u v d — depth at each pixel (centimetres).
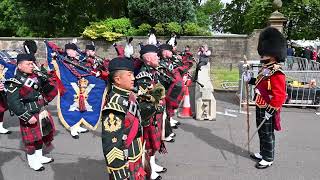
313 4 1948
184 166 559
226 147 646
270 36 539
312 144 668
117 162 295
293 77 1005
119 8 1908
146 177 399
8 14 2311
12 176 527
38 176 526
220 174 530
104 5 1919
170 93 590
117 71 311
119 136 296
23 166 564
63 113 687
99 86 682
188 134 720
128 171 307
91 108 685
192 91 927
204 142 672
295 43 2042
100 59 807
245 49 1616
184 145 655
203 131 741
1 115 729
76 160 587
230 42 1617
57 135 720
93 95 682
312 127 777
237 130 747
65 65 677
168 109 605
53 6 1902
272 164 570
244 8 2512
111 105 300
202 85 800
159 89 381
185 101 845
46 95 567
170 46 624
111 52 1648
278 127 545
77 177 522
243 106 955
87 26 1836
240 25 2575
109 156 295
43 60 1634
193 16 1752
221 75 1477
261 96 548
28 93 525
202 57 1232
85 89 681
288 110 923
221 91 1165
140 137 346
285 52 539
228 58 1630
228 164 568
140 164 346
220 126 777
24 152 627
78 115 688
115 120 297
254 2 1962
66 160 587
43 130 543
